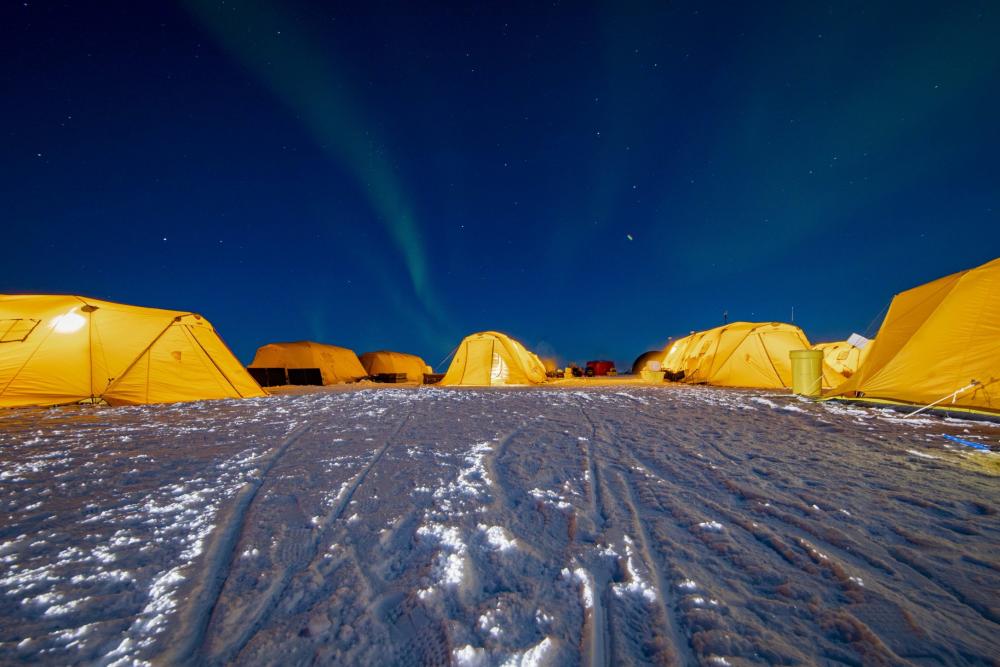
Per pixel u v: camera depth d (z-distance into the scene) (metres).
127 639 1.58
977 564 2.04
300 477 3.51
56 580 1.99
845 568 1.99
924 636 1.54
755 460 3.94
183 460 4.13
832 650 1.48
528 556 2.16
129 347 10.12
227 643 1.56
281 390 16.23
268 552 2.24
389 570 2.05
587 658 1.46
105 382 9.59
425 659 1.47
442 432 5.50
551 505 2.83
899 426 5.70
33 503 2.97
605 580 1.94
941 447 4.46
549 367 30.97
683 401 9.09
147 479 3.53
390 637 1.58
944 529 2.42
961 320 6.92
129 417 7.34
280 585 1.94
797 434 5.20
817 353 10.53
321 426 6.07
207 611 1.77
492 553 2.19
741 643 1.51
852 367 15.55
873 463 3.82
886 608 1.71
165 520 2.67
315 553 2.22
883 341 8.51
